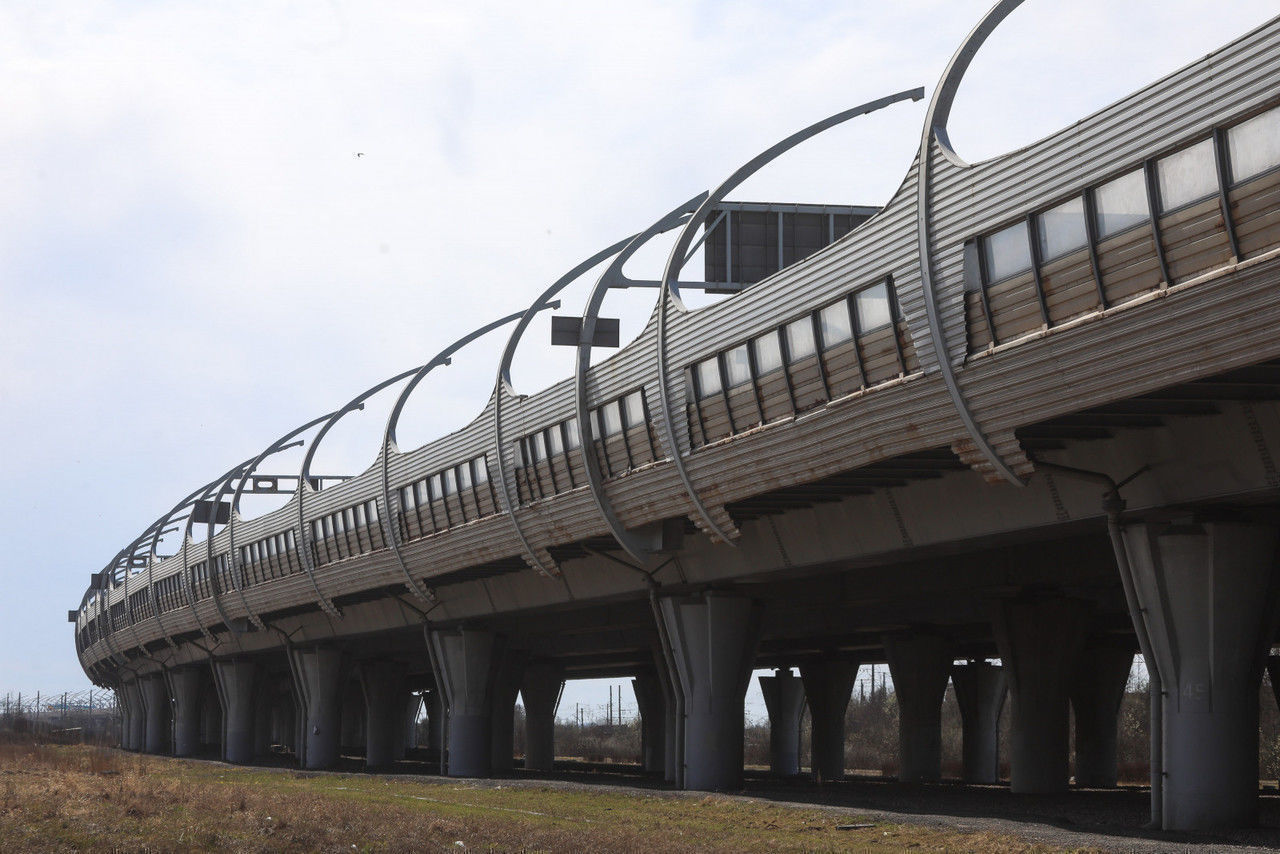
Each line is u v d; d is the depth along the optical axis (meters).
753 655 43.06
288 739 153.88
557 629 61.09
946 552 34.69
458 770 59.34
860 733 145.38
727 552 40.88
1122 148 22.91
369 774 64.31
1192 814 25.98
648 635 68.31
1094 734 62.22
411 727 138.75
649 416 38.31
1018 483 27.36
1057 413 25.42
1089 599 44.47
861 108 35.62
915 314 27.89
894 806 34.50
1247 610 26.17
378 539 58.53
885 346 29.05
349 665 79.88
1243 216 21.03
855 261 29.61
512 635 61.12
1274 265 20.52
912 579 42.34
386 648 82.50
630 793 41.06
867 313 29.53
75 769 63.38
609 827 29.23
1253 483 24.97
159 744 121.69
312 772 66.62
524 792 43.88
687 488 37.19
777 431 32.72
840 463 31.42
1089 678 62.28
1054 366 24.77
